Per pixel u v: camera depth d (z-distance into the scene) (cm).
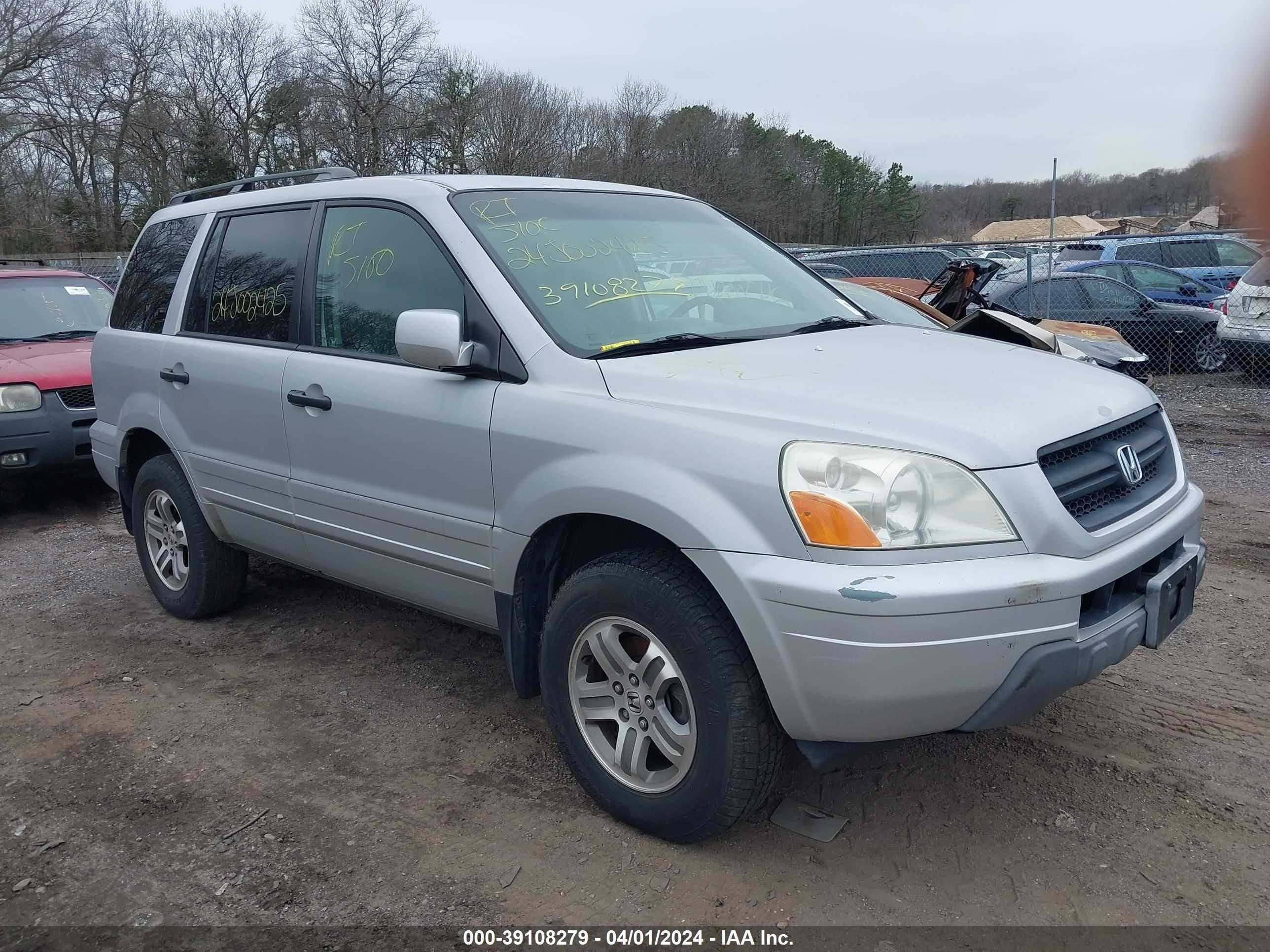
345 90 4884
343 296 370
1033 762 329
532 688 325
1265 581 498
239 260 424
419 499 334
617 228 368
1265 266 1154
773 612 243
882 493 237
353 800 319
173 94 5056
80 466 714
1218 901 259
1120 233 2245
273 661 432
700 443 260
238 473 410
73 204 4575
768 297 374
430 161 4953
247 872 283
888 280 1029
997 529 242
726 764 262
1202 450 836
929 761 332
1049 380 296
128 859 291
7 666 437
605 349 305
